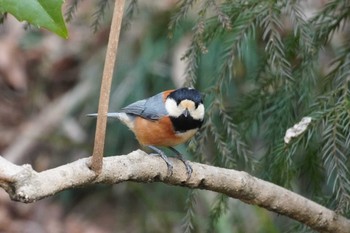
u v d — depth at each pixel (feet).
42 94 49.73
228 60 24.75
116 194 47.24
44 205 47.47
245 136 26.66
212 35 24.86
